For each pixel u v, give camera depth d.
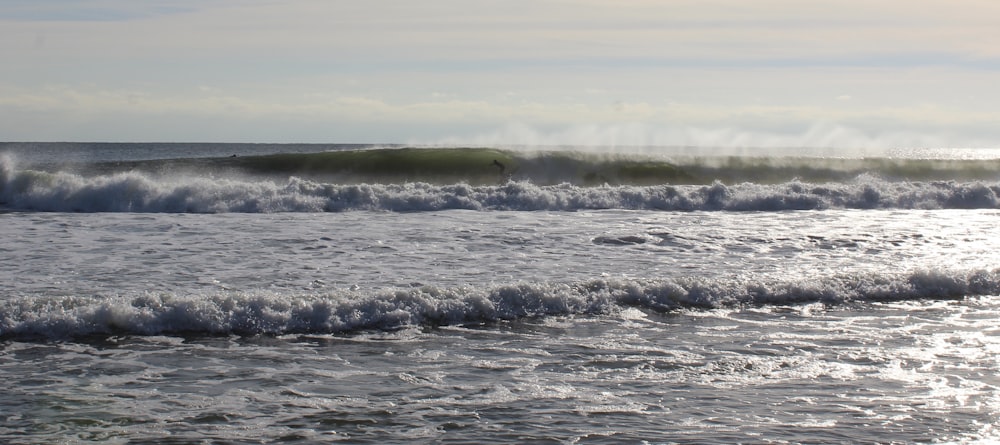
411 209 24.20
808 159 35.16
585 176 32.00
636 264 14.87
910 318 11.79
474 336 10.49
